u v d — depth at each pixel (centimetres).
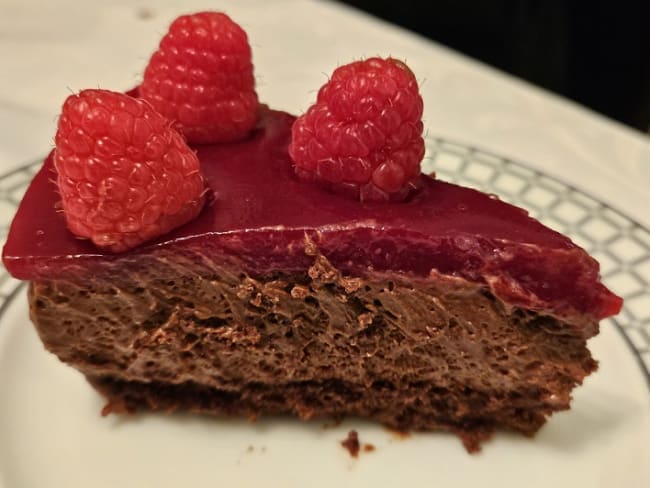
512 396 9
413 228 8
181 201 8
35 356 10
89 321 8
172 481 8
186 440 9
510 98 16
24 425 9
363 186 8
